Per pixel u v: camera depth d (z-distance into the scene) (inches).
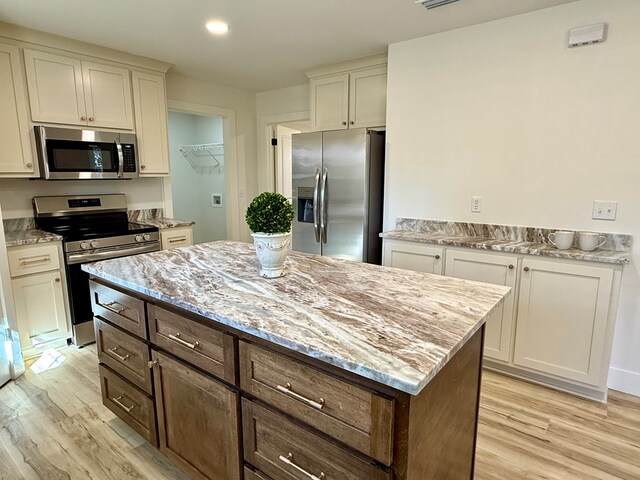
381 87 133.6
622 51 86.0
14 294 103.1
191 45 122.0
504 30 100.3
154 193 153.8
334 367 40.2
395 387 34.2
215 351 52.7
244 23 104.6
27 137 110.3
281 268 66.5
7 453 72.9
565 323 90.0
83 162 121.1
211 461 57.5
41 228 124.2
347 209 129.8
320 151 134.2
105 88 125.9
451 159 112.8
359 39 116.6
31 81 110.0
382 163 133.3
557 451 73.7
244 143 187.6
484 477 67.2
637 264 88.9
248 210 64.1
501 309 98.1
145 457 72.3
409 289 59.6
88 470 68.9
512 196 103.8
